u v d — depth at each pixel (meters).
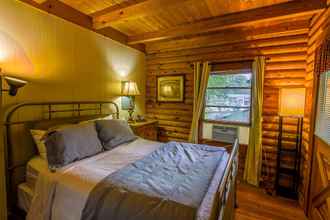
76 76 2.62
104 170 1.66
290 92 2.36
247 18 2.52
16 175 1.97
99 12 2.65
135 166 1.71
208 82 3.51
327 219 1.69
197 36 3.46
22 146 2.02
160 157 1.96
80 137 1.99
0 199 1.53
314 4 2.07
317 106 2.04
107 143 2.31
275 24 2.82
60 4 2.37
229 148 3.25
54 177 1.58
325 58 1.84
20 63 2.00
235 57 3.17
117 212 1.14
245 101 3.21
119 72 3.39
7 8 1.87
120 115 3.44
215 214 0.97
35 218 1.57
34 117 2.15
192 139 3.48
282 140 2.88
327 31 1.82
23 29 2.01
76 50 2.60
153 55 4.05
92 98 2.88
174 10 2.56
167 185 1.36
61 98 2.43
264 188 2.86
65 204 1.42
